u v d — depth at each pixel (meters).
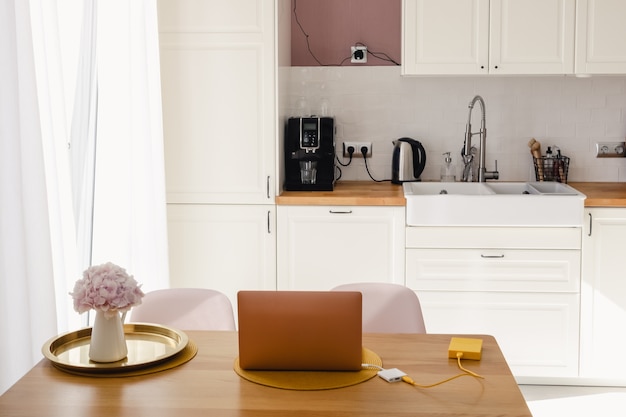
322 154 4.61
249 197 4.43
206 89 4.38
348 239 4.38
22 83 2.76
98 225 3.80
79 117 3.71
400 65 4.95
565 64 4.52
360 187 4.75
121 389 2.20
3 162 2.67
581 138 4.93
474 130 4.97
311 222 4.39
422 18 4.54
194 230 4.46
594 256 4.30
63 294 3.02
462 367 2.37
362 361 2.41
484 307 4.34
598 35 4.49
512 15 4.51
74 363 2.36
